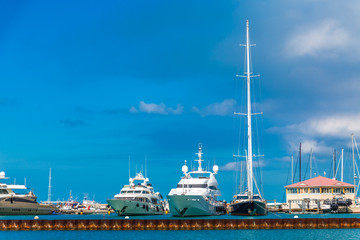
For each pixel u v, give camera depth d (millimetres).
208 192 123875
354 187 160125
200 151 132125
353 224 93312
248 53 133750
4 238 83438
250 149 128125
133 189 132250
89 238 83062
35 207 159250
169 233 89000
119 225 93312
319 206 149500
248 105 131000
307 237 83250
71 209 186625
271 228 92500
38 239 82062
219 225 92500
